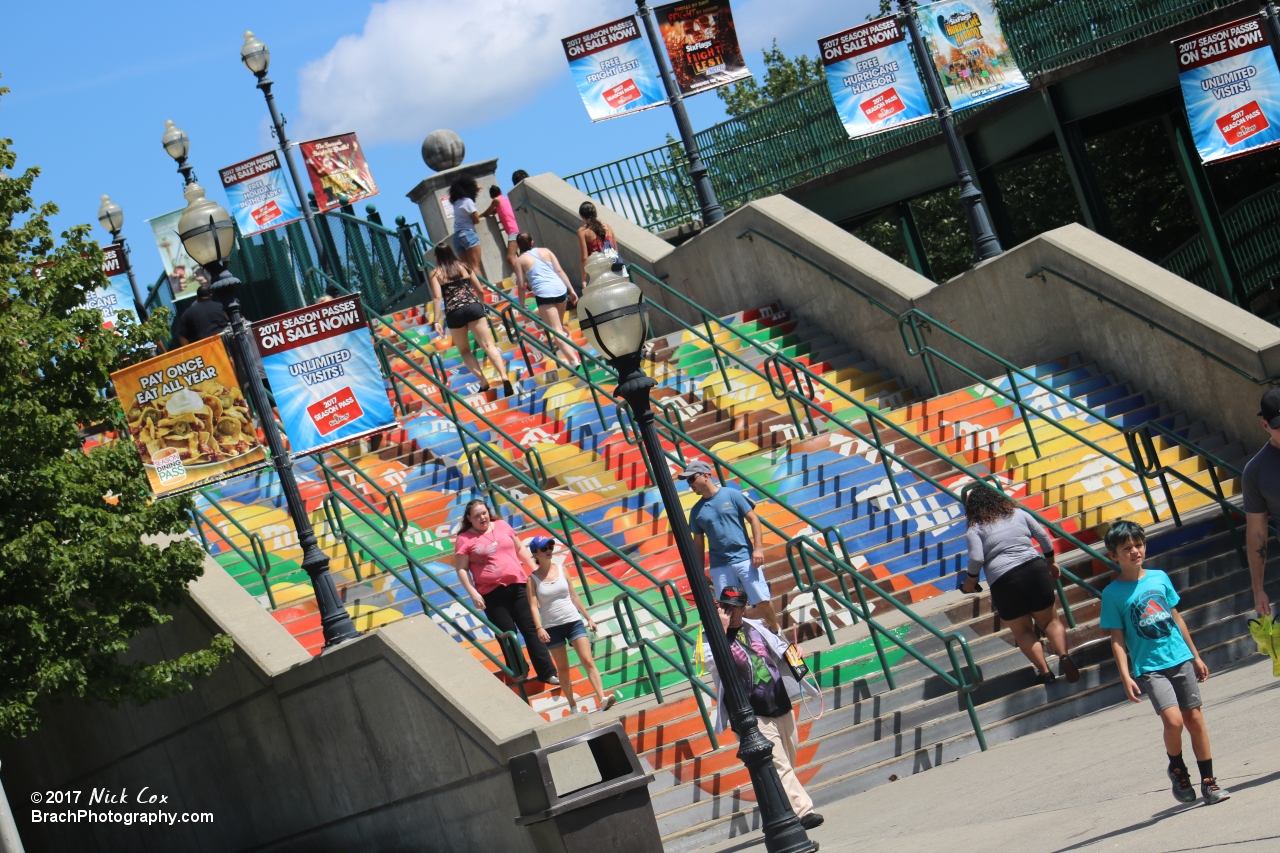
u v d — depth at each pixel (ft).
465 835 32.27
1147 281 50.06
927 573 42.98
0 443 35.27
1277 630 22.74
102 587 36.45
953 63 55.31
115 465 37.40
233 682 38.86
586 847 28.07
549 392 53.72
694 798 32.71
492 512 45.19
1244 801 20.18
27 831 50.34
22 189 38.37
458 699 31.58
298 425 35.47
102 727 45.44
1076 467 46.98
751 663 29.19
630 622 37.14
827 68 54.34
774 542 44.09
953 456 49.47
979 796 27.66
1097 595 38.01
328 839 37.40
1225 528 41.55
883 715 34.65
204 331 51.96
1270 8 49.19
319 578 35.73
